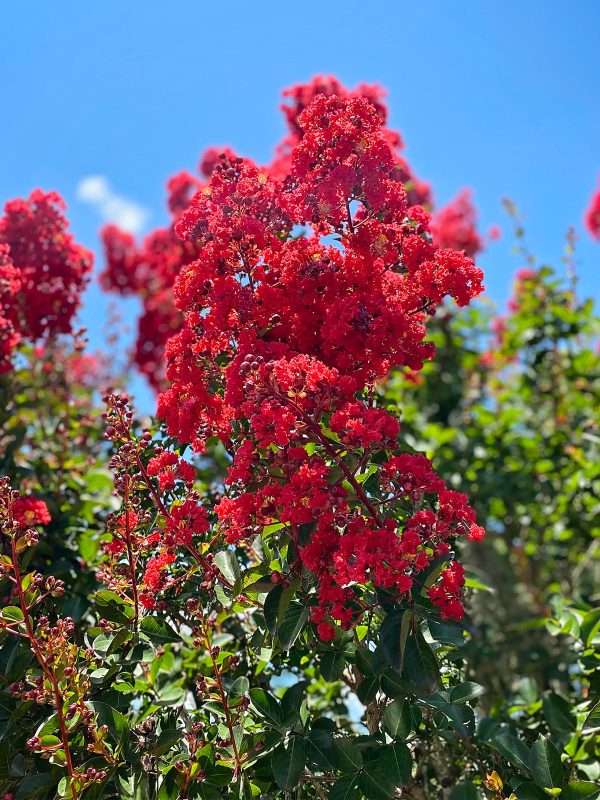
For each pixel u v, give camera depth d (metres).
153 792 3.02
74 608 4.00
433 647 3.11
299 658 3.46
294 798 3.30
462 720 3.04
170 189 6.43
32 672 3.08
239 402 2.84
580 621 4.24
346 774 2.91
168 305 7.21
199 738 3.05
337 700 4.06
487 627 6.25
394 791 2.93
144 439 3.20
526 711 4.29
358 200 3.20
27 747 2.89
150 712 3.43
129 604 3.23
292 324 3.07
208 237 3.21
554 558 7.20
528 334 7.48
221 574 3.18
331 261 3.04
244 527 2.89
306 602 2.96
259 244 3.04
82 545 4.58
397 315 2.89
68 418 5.56
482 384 8.55
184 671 3.95
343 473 2.78
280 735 2.95
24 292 5.17
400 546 2.61
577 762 3.66
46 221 5.23
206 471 4.53
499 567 7.24
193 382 3.14
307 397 2.77
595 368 7.43
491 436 7.32
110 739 3.05
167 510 3.31
